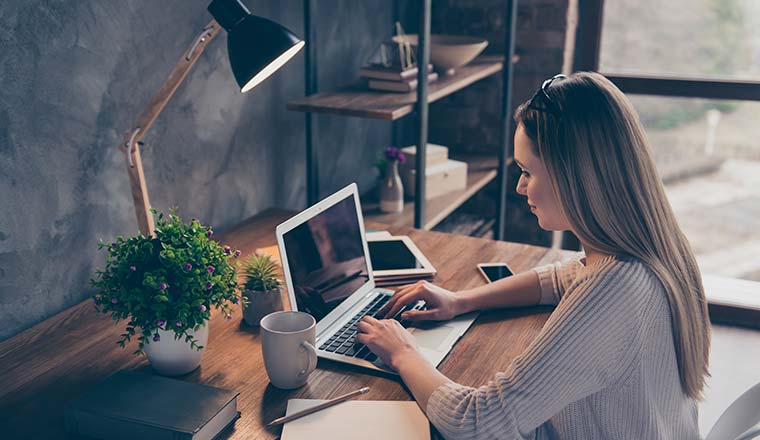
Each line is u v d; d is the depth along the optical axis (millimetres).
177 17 1812
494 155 3230
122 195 1723
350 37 2709
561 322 1063
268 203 2346
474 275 1759
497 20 3053
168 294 1217
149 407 1115
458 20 3121
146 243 1234
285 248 1385
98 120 1625
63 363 1336
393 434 1116
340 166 2771
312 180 2449
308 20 2307
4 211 1442
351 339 1425
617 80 3014
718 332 2881
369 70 2445
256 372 1312
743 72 2898
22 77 1435
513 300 1575
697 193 3113
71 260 1608
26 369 1312
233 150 2129
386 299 1610
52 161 1527
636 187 1061
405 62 2506
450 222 3146
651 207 1072
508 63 2836
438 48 2525
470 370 1325
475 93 3178
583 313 1049
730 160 3020
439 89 2371
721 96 2889
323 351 1376
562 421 1121
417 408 1195
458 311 1530
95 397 1144
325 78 2586
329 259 1517
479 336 1458
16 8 1401
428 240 2008
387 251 1871
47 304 1566
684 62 2979
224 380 1281
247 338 1438
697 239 3182
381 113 2111
